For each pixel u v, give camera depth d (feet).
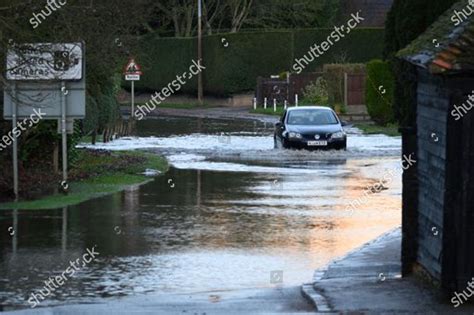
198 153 179.42
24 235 89.10
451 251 58.54
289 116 185.98
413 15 194.90
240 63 364.58
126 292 67.56
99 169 138.92
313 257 79.77
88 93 176.35
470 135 57.57
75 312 61.26
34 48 106.83
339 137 179.73
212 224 95.91
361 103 292.81
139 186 127.03
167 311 61.41
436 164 61.36
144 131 242.17
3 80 105.81
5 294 66.95
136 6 148.87
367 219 99.19
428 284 63.52
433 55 58.03
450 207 58.23
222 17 399.44
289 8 385.09
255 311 61.05
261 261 78.18
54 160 128.06
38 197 112.98
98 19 131.54
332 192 121.29
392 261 75.15
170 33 410.52
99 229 92.58
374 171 146.20
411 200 67.21
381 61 247.70
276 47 362.53
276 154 175.42
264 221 97.86
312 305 62.44
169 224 95.81
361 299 62.39
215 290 68.23
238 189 124.16
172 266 76.23
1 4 101.40
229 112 331.98
